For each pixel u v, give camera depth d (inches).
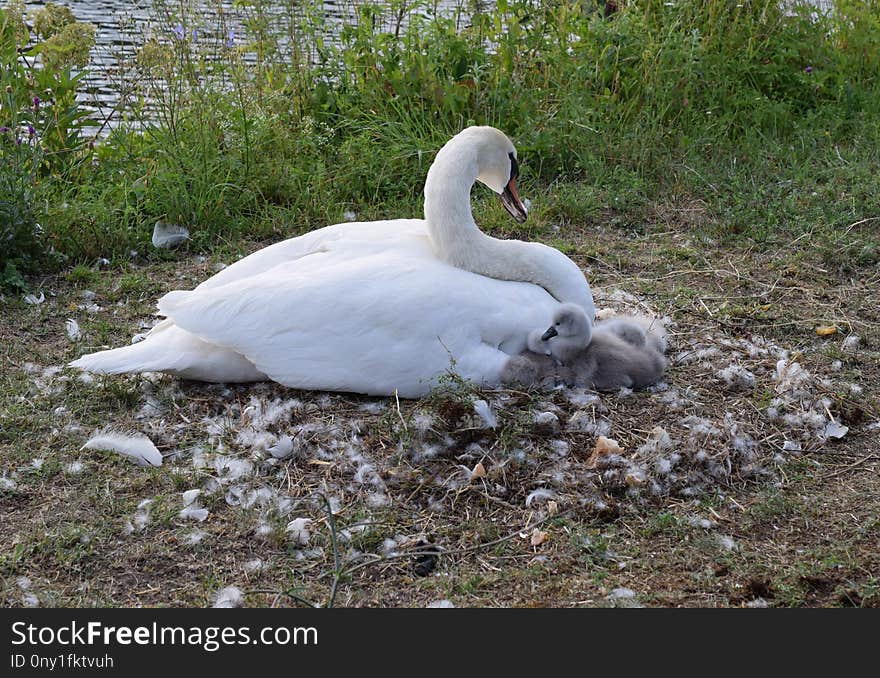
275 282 115.3
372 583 101.9
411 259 117.6
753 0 191.2
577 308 116.5
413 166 163.3
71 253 145.1
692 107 177.8
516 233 153.7
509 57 176.1
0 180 141.0
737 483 111.2
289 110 171.3
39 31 170.9
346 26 179.3
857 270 144.6
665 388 120.8
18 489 108.7
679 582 101.9
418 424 112.2
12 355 126.0
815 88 185.5
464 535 105.3
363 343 113.8
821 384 121.7
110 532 105.2
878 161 168.1
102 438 112.8
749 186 161.8
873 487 111.0
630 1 187.9
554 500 107.9
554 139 167.9
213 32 183.6
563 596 100.8
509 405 114.3
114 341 129.4
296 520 105.7
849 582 101.7
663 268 145.6
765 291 140.3
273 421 113.9
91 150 161.6
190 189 154.4
